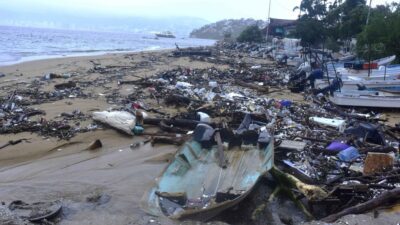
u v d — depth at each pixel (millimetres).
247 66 38969
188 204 8383
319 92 23078
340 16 58031
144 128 15109
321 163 11180
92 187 9906
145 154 12508
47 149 12477
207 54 52062
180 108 18328
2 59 37406
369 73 24500
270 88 25641
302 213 8828
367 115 18203
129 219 8125
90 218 8203
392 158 10500
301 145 12305
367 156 10625
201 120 15234
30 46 58844
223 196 8438
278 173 9797
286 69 36594
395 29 31891
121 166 11445
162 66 36500
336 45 51219
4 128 14016
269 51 55375
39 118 15680
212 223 7945
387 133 14812
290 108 18719
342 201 8945
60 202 8922
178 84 22906
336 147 12156
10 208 8492
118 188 9852
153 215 8164
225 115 16844
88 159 11914
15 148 12391
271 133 13117
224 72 31531
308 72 28016
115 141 13586
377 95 20000
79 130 14320
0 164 11219
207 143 11383
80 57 42781
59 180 10312
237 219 8414
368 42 32688
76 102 18656
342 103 19969
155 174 10852
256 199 9219
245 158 10734
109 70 31281
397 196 8680
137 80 25266
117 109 17000
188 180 9500
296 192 9203
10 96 18906
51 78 25609
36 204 8773
